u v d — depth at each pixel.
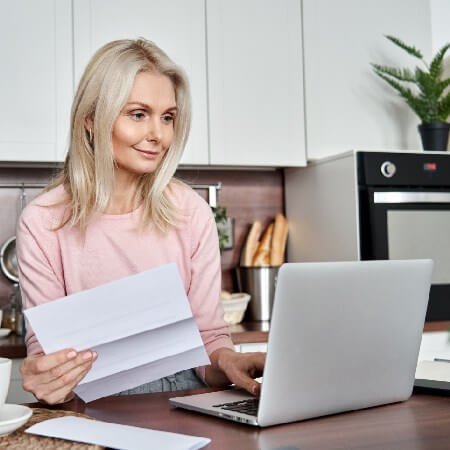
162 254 1.50
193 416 0.98
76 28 2.41
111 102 1.34
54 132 2.38
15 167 2.60
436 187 2.59
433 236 2.57
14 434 0.85
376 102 2.79
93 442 0.80
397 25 2.84
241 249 2.88
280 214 2.94
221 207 2.85
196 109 2.54
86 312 1.01
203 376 1.36
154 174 1.47
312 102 2.69
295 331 0.90
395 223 2.50
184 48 2.53
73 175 1.44
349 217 2.49
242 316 2.56
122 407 1.07
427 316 2.52
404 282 1.02
